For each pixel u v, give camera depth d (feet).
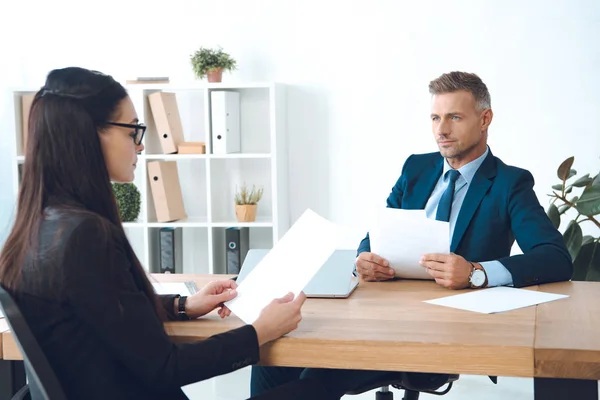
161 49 14.79
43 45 15.06
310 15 14.25
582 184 10.67
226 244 14.11
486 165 7.92
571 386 4.88
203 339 5.27
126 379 4.50
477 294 6.41
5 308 4.19
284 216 14.44
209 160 14.03
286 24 14.35
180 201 14.76
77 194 4.60
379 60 14.07
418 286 6.83
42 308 4.35
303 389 5.20
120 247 4.54
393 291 6.63
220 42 14.61
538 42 13.43
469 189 7.81
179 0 14.65
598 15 13.17
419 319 5.58
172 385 4.52
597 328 5.22
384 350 4.99
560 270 6.88
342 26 14.16
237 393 11.39
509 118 13.65
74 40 15.01
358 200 14.43
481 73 13.69
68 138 4.58
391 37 13.98
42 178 4.57
